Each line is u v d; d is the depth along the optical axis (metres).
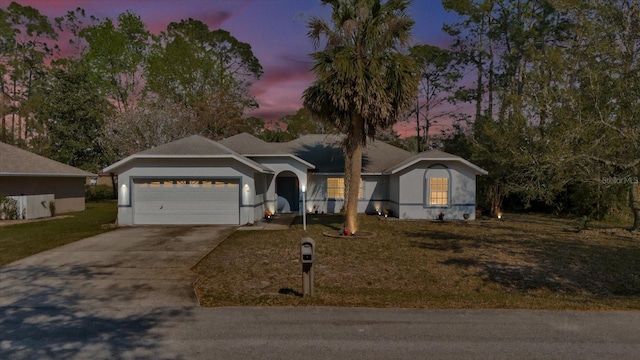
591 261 10.91
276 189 23.50
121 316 6.02
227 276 8.70
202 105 38.59
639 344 5.03
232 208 17.67
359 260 10.77
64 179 24.80
